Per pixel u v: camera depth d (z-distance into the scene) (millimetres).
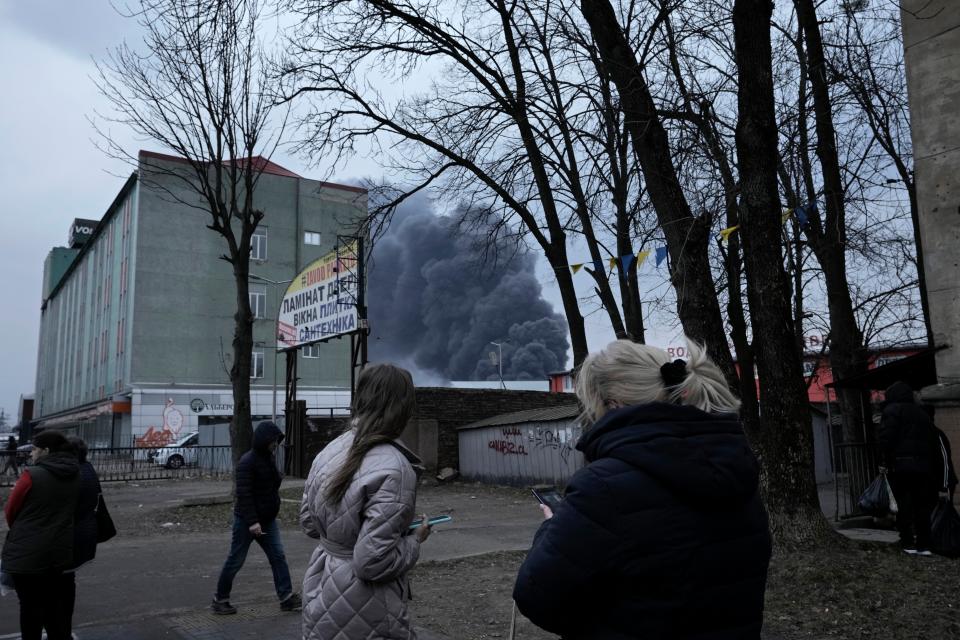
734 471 1534
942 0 8367
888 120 11852
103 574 7660
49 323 77125
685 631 1494
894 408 6949
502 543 9375
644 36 10234
